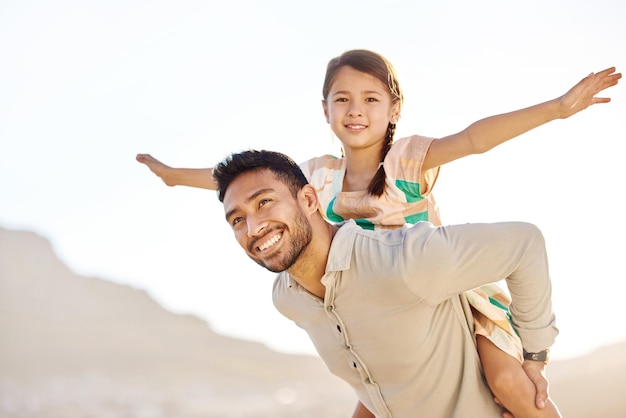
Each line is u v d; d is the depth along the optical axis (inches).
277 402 998.4
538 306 141.1
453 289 134.3
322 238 138.8
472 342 145.0
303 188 137.6
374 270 134.4
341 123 171.3
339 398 1016.9
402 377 143.5
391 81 173.2
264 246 134.6
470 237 132.8
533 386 143.3
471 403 144.1
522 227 135.8
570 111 148.4
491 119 156.1
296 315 154.1
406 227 138.8
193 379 1246.3
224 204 137.6
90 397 1041.5
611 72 146.7
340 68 173.2
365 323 139.3
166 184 191.9
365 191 166.6
